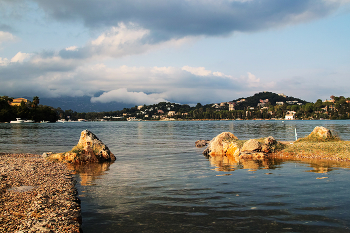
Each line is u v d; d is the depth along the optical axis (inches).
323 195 476.1
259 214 387.5
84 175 706.8
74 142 1756.9
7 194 497.7
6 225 356.5
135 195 497.0
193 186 557.0
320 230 332.5
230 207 419.2
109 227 353.7
